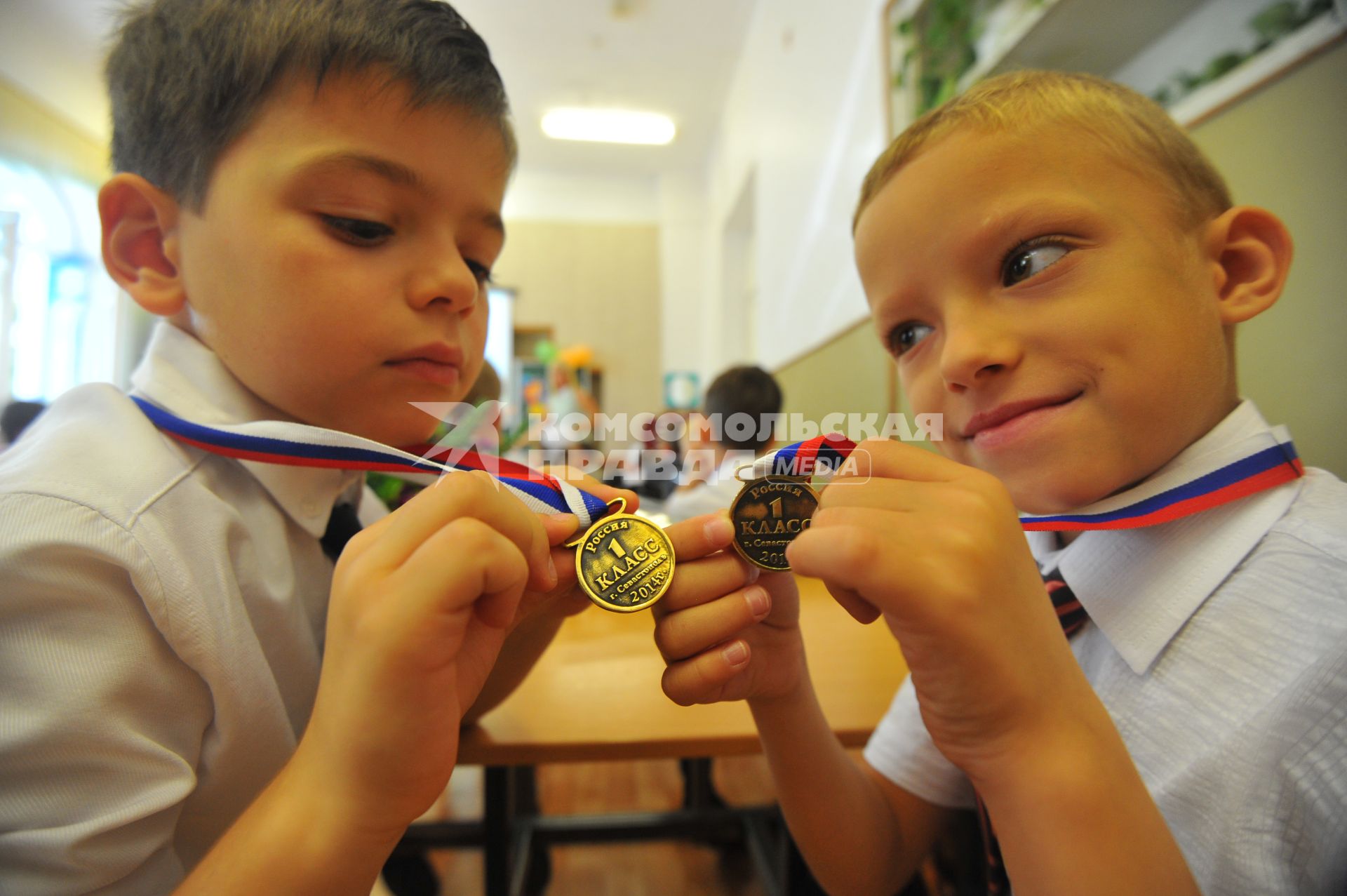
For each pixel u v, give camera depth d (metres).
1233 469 0.43
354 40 0.47
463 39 0.56
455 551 0.33
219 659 0.47
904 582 0.32
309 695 0.57
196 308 0.53
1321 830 0.36
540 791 1.81
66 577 0.41
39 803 0.40
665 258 6.87
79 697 0.40
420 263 0.52
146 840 0.42
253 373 0.52
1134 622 0.46
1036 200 0.41
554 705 0.71
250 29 0.47
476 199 0.56
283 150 0.47
